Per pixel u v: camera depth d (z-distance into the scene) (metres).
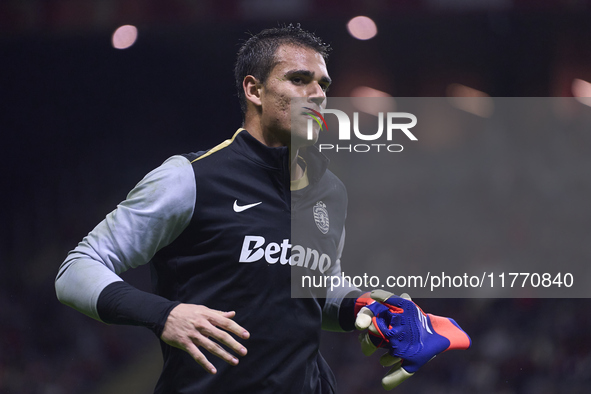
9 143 18.52
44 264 17.17
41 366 14.14
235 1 14.58
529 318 11.95
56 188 18.41
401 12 14.62
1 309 15.51
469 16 15.41
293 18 14.60
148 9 14.82
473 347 11.83
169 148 18.61
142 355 13.97
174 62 18.05
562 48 16.12
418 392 11.66
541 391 11.30
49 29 15.41
